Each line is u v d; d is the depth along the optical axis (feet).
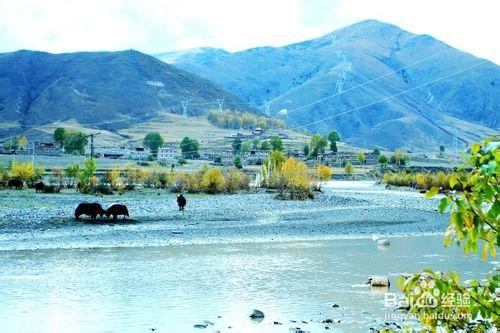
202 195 363.76
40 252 148.25
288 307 91.40
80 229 192.75
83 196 321.73
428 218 246.27
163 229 197.26
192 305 92.48
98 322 81.92
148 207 270.05
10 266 127.13
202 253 148.97
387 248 159.63
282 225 214.90
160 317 84.79
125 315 85.87
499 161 19.16
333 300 96.07
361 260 137.90
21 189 374.63
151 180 427.74
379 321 82.12
